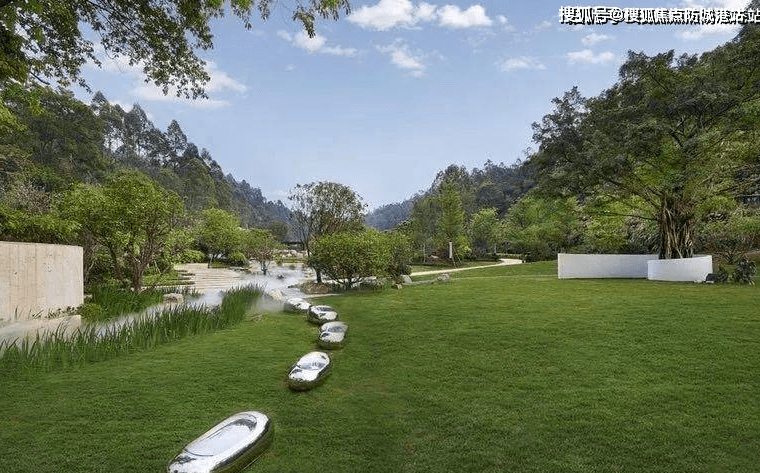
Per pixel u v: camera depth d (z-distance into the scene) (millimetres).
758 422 3525
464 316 7699
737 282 11930
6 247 7336
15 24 7375
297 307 8906
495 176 108938
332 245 12500
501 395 4227
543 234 33531
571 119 15773
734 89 13086
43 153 44219
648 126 12805
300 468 3029
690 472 2902
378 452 3258
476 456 3164
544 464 3035
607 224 19797
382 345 6180
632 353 5312
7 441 3236
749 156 14117
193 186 94750
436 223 40469
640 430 3441
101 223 11172
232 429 3217
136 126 106375
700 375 4539
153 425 3543
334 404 4121
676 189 14188
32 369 4848
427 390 4445
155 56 9117
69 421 3584
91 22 8289
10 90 8586
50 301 8414
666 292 9992
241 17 7445
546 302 8945
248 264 31438
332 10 7266
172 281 16547
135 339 5957
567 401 4012
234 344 6164
